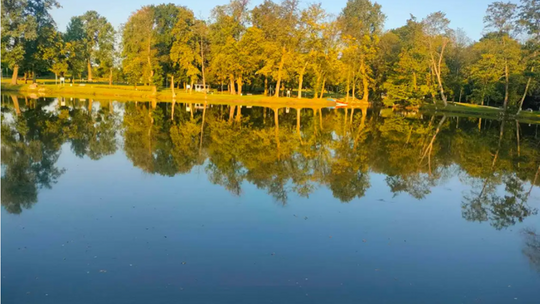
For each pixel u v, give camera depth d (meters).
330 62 57.38
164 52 65.25
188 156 17.31
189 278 7.09
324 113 45.97
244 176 14.23
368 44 65.75
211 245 8.43
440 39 59.12
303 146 21.28
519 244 9.44
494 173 17.34
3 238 8.51
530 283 7.54
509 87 52.97
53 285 6.75
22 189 11.94
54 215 9.88
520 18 50.12
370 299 6.68
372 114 48.94
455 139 27.72
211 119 32.38
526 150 24.22
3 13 51.16
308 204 11.43
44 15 57.97
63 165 15.00
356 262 7.99
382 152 20.86
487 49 56.22
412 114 52.25
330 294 6.77
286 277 7.26
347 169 16.25
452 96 65.56
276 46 56.53
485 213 11.67
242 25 61.78
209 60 62.09
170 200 11.26
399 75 61.38
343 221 10.23
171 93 62.69
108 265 7.46
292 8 55.25
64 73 65.06
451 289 7.18
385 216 10.82
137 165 15.34
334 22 56.22
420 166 17.84
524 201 13.22
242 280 7.07
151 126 26.48
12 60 51.91
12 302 6.22
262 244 8.57
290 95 72.38
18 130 22.31
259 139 22.88
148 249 8.15
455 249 8.96
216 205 10.96
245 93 73.44
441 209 11.80
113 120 28.88
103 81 89.56
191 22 56.88
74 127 24.45
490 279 7.64
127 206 10.65
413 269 7.87
